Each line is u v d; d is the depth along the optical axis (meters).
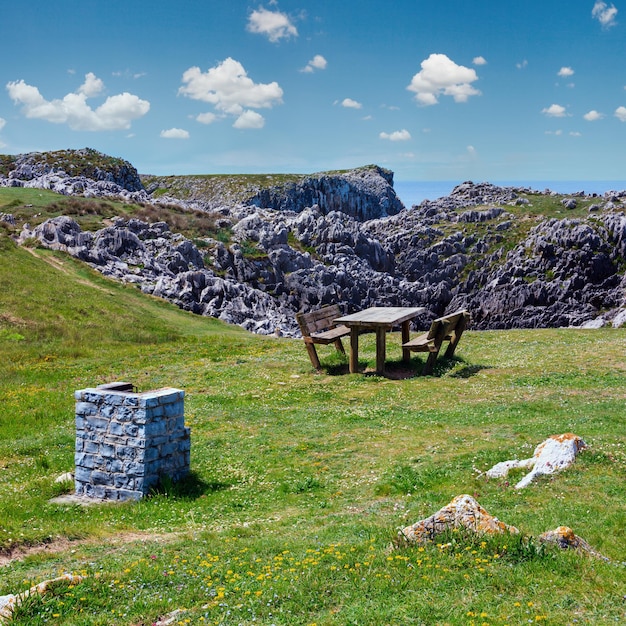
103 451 14.95
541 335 32.75
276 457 16.88
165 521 13.10
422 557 8.96
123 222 84.06
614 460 13.38
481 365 25.81
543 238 151.25
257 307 81.12
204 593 8.65
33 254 60.06
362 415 20.16
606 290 141.88
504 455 14.88
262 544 10.59
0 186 104.94
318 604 8.01
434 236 165.00
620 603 7.60
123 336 40.56
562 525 10.23
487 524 9.55
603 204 175.75
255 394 23.67
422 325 136.88
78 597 8.66
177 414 15.38
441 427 18.33
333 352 29.91
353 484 14.54
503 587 8.05
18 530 12.26
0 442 19.77
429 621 7.34
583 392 21.05
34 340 37.41
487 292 145.62
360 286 122.38
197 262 85.25
